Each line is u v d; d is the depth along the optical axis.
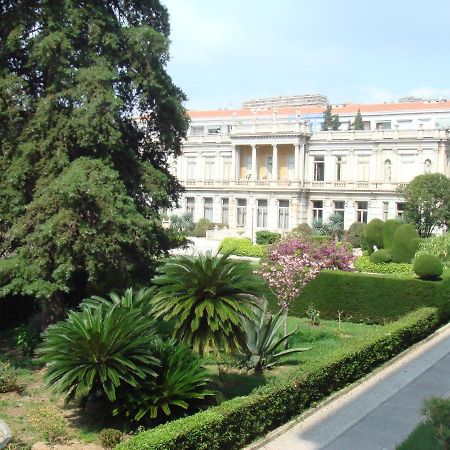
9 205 17.16
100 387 12.21
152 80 18.88
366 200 65.31
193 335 13.35
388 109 82.62
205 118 87.06
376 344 16.92
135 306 13.67
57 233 16.20
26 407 13.41
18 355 17.55
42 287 16.39
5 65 18.02
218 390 13.43
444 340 20.73
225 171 73.00
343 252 24.94
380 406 13.88
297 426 12.66
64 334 12.12
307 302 24.50
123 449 9.39
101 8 18.52
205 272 13.27
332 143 67.31
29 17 17.83
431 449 8.52
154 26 20.50
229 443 11.11
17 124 17.83
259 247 45.53
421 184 50.00
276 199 68.56
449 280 22.89
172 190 21.48
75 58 17.92
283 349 18.22
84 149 17.91
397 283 23.12
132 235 17.16
